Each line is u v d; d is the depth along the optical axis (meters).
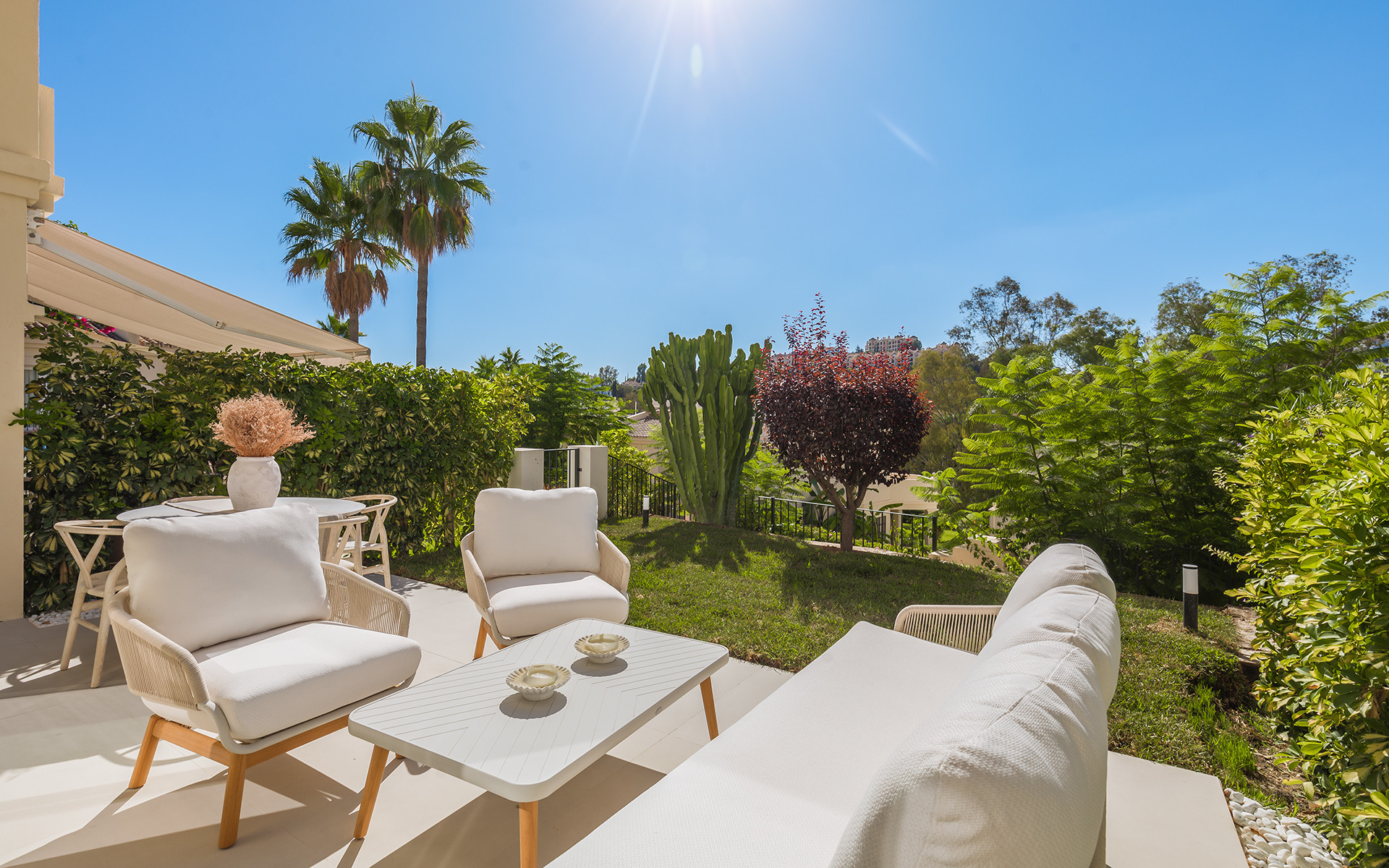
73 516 4.51
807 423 7.65
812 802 1.52
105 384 4.68
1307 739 1.89
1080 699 1.00
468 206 16.89
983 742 0.78
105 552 4.65
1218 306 7.00
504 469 7.82
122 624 2.20
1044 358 7.60
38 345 4.74
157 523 2.45
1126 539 6.55
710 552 7.09
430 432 6.70
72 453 4.44
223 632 2.50
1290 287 6.63
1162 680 3.44
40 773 2.46
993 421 7.59
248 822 2.20
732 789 1.57
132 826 2.15
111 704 3.06
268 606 2.67
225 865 1.98
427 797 2.38
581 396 19.44
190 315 5.32
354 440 5.95
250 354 5.47
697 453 9.78
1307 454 2.03
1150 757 2.75
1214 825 2.27
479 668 2.40
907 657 2.54
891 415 7.45
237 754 2.03
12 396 4.24
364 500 5.14
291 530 2.91
